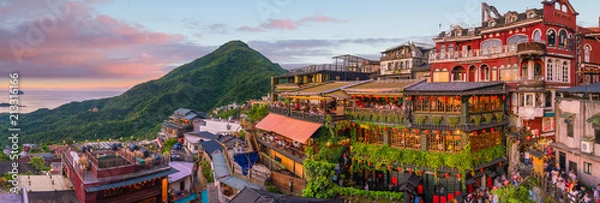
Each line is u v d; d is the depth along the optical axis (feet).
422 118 99.96
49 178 140.97
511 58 123.65
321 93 116.16
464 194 93.97
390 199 96.48
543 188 80.23
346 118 114.73
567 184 78.54
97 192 109.40
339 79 211.00
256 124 148.05
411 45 212.43
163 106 430.61
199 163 183.73
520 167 102.94
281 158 128.16
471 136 97.60
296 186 106.32
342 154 111.65
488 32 139.95
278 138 129.90
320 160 105.60
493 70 131.54
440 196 98.68
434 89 98.22
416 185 96.37
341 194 100.68
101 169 110.83
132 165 118.21
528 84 113.19
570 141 95.86
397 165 103.35
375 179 112.16
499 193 82.99
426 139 100.37
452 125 95.61
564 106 99.91
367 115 110.73
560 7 127.85
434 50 197.57
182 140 275.80
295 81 232.12
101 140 333.21
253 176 117.50
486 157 100.78
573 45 130.82
